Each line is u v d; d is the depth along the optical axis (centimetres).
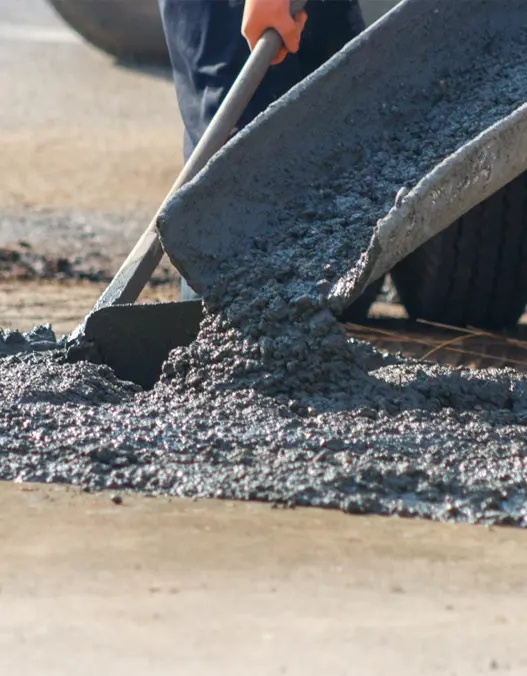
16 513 1032
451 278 1980
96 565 916
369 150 1541
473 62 1636
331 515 1049
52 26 6831
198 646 767
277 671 731
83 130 4666
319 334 1340
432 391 1364
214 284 1407
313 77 1512
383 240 1289
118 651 759
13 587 871
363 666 742
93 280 2633
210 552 949
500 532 1023
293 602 848
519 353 1886
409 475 1112
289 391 1327
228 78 1830
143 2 5722
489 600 865
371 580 898
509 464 1152
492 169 1362
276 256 1430
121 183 3828
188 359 1377
